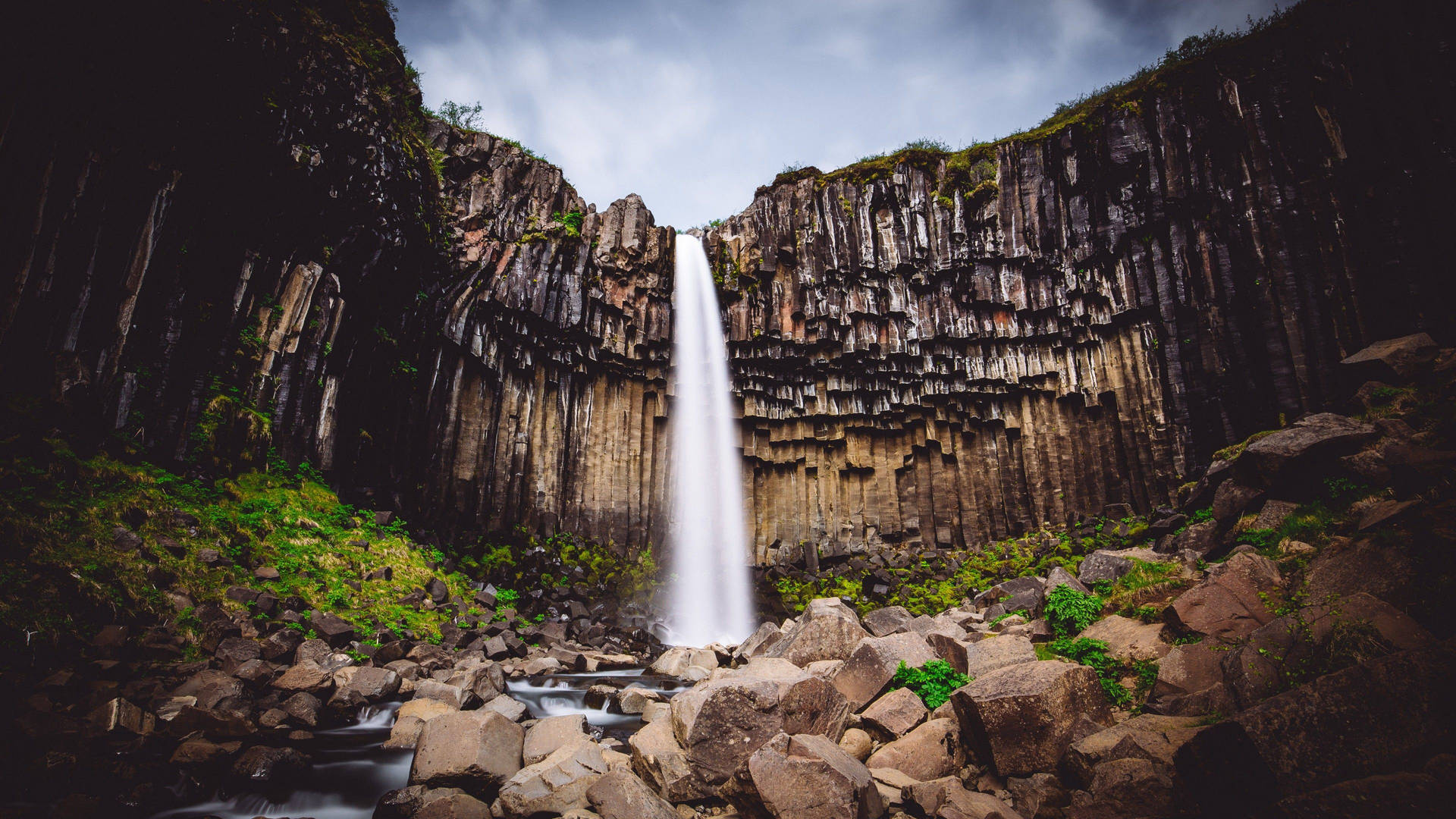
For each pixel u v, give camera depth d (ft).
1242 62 57.82
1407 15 48.80
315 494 41.75
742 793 17.06
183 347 36.55
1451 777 11.71
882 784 18.74
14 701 19.48
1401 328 46.21
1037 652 27.40
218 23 37.52
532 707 29.48
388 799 18.22
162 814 16.99
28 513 26.25
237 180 39.29
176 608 27.43
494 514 58.90
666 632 59.93
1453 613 18.04
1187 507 45.91
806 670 27.37
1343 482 30.25
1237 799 14.24
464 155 61.82
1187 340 59.36
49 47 30.50
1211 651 21.15
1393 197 47.83
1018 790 17.52
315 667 26.48
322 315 44.50
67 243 31.32
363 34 52.65
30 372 29.91
